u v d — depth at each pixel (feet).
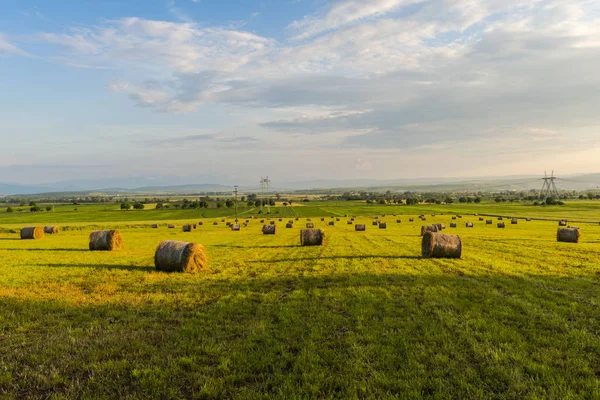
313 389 20.85
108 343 27.86
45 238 154.81
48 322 32.94
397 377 22.50
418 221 273.54
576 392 20.67
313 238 111.86
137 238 152.97
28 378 22.61
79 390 21.18
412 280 51.49
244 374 22.71
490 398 20.11
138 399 20.27
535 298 40.34
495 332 28.91
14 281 51.80
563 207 445.37
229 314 35.29
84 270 62.03
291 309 36.47
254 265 68.64
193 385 21.81
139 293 44.42
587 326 31.07
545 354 25.23
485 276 54.44
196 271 61.77
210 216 371.15
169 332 30.09
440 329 30.25
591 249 93.86
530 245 105.19
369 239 132.77
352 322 32.58
